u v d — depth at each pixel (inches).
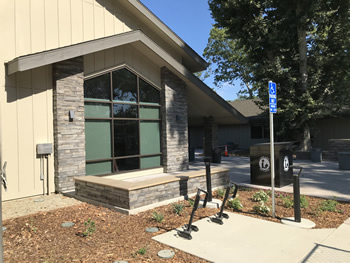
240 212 235.0
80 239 176.4
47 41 322.7
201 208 243.1
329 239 175.5
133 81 410.9
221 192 284.0
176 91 457.1
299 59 653.3
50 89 315.6
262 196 267.7
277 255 153.3
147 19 433.1
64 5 340.8
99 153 364.8
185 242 170.7
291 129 686.5
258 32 645.9
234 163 607.8
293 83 632.4
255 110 979.3
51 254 155.3
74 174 323.9
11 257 152.3
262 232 187.5
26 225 202.1
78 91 331.9
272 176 221.6
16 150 288.0
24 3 303.0
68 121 321.1
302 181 372.2
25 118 295.1
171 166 445.1
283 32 633.6
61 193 310.7
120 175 383.9
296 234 183.9
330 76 646.5
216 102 518.9
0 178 91.3
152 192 246.2
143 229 193.8
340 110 716.7
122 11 414.9
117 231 189.8
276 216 221.9
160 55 407.2
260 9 638.5
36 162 302.2
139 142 411.5
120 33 378.9
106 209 241.4
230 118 609.3
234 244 168.2
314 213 227.8
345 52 601.9
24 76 295.4
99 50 333.1
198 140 1211.9
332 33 636.7
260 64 683.4
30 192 296.2
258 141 956.6
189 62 526.6
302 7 604.7
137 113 412.8
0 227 89.5
